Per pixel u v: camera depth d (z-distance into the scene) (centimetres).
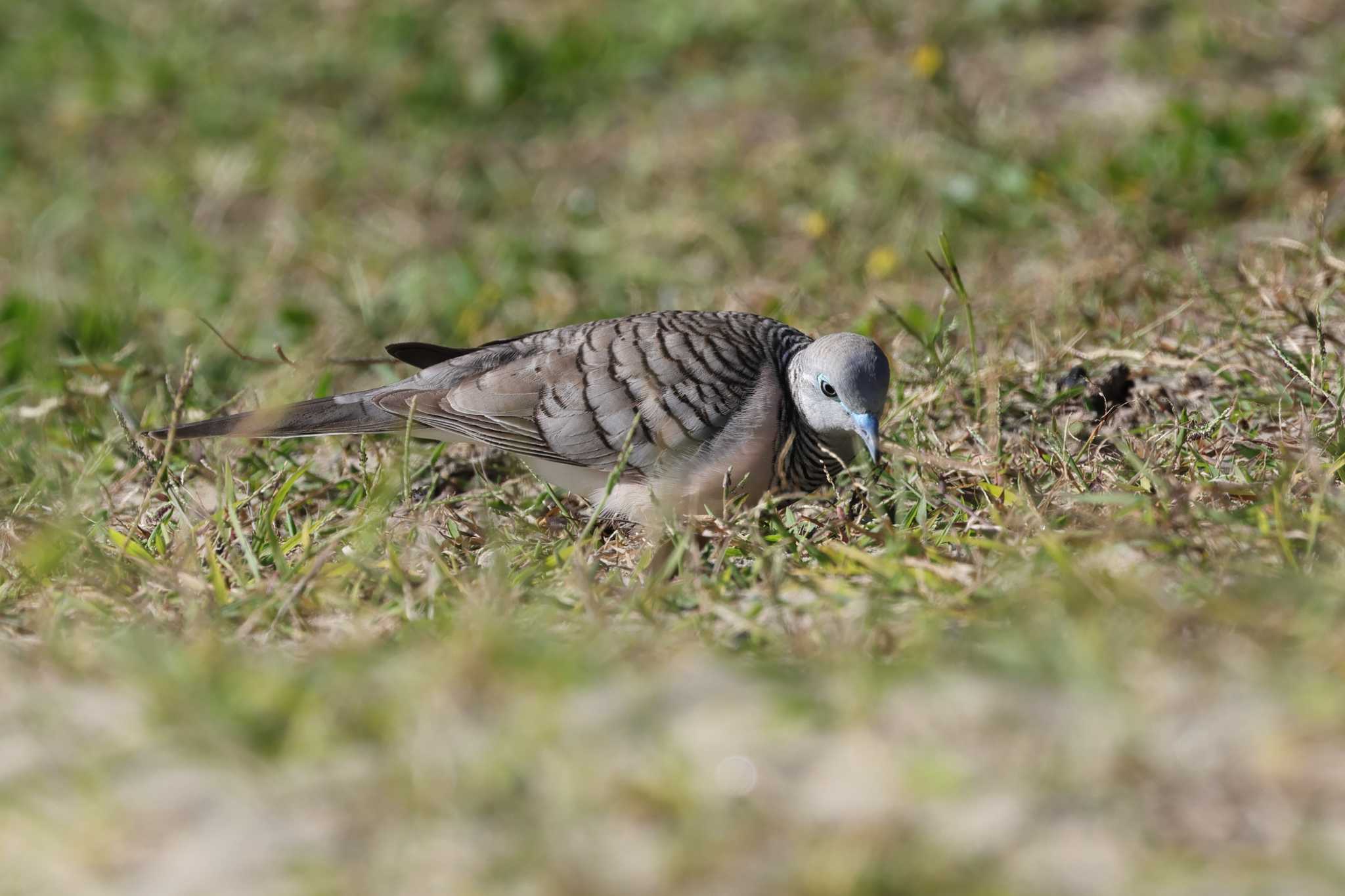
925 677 689
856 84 1950
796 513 990
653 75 2094
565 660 711
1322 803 577
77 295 1703
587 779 616
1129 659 689
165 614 855
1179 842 564
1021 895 540
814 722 654
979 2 2016
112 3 2495
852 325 1334
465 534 996
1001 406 1099
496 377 1034
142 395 1382
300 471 1011
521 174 1930
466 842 587
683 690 698
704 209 1725
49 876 586
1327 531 805
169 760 655
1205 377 1144
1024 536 862
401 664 726
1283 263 1264
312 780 636
